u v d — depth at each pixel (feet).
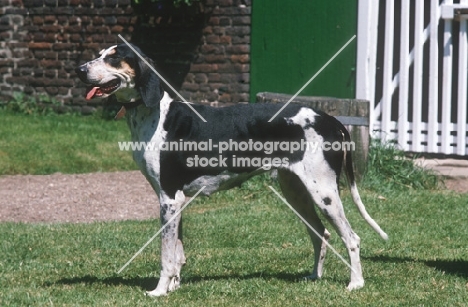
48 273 32.04
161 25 63.46
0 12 68.08
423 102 56.65
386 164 49.39
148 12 63.05
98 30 65.77
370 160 49.24
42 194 47.29
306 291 28.48
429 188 48.98
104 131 60.44
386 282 29.73
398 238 37.60
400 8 56.39
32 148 55.11
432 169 50.29
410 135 54.19
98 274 31.91
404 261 33.42
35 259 34.55
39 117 65.00
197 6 61.11
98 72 27.02
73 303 27.37
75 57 66.74
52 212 44.24
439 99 55.98
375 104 56.90
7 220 42.78
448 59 52.75
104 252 35.47
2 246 36.17
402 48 53.52
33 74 67.92
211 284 29.45
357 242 28.73
